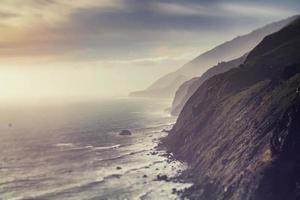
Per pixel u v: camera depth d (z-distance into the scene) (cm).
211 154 14862
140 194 13150
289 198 9675
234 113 16112
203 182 13325
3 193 13750
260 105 14538
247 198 10438
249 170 11169
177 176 14950
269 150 11088
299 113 11000
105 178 15312
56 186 14462
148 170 16275
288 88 13762
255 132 13025
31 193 13688
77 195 13400
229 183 11750
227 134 15112
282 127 11069
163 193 13125
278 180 10112
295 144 10550
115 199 12825
